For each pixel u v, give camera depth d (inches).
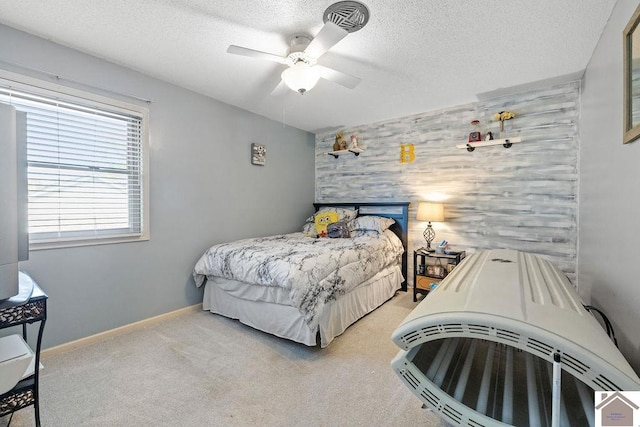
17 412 59.9
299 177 173.2
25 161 48.2
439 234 136.9
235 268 100.3
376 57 87.7
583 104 99.0
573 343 26.7
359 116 148.4
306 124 163.5
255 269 93.6
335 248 107.7
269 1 64.1
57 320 83.7
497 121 121.6
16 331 77.0
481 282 42.5
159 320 106.6
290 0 63.6
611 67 66.6
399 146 149.7
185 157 114.6
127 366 77.3
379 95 119.1
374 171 159.5
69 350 85.1
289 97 122.6
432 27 72.6
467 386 36.5
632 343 49.8
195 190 118.4
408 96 120.0
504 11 66.4
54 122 82.7
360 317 108.0
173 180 110.7
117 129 95.7
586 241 91.0
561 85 107.8
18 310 46.3
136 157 100.5
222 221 129.6
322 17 69.4
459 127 131.0
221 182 128.7
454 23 70.8
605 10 65.6
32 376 49.6
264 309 95.7
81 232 89.0
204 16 69.8
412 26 72.2
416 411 60.7
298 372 74.7
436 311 33.1
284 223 163.3
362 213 161.8
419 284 129.7
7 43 74.5
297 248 108.0
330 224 143.9
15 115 44.7
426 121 140.3
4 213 43.0
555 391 27.3
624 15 58.2
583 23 70.4
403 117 147.9
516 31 74.1
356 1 63.4
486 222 125.0
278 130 158.4
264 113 144.6
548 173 111.2
